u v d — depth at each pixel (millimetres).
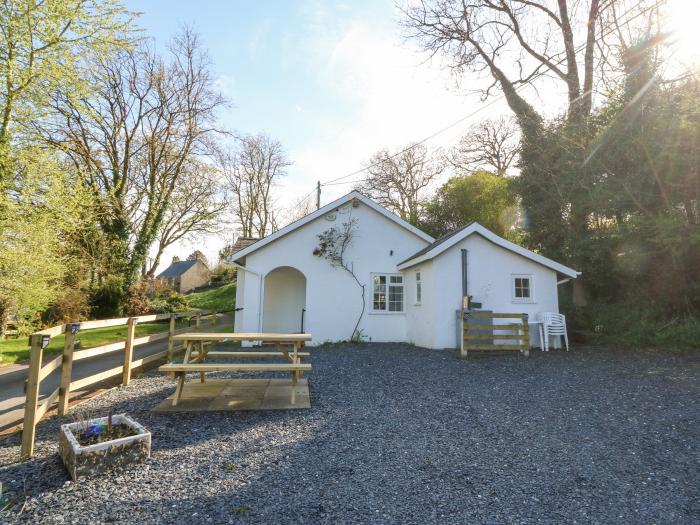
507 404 5914
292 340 6156
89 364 9969
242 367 5480
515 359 9516
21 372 9086
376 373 8023
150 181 22625
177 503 3121
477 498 3248
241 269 14039
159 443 4340
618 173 11734
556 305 11508
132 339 7117
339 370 8328
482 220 22109
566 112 15039
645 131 10711
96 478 3520
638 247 10992
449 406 5805
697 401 5918
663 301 10961
